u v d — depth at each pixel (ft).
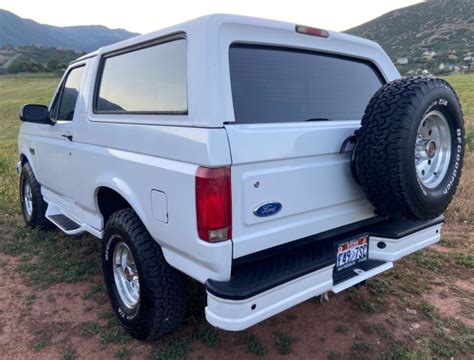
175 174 7.79
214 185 7.07
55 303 11.81
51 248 15.52
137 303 9.67
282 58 9.10
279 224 8.05
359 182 8.91
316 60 9.87
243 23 8.05
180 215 7.84
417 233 10.00
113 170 10.03
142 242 9.27
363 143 8.36
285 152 7.79
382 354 9.50
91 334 10.36
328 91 10.09
